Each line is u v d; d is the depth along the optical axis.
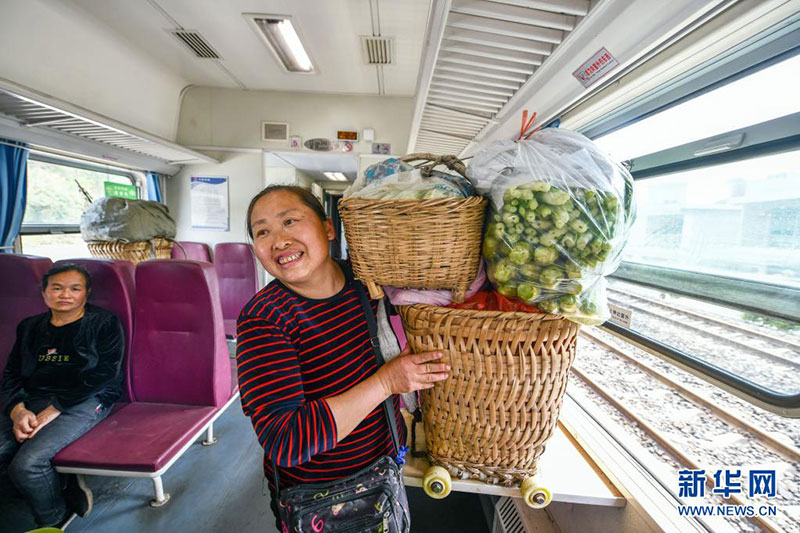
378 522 0.77
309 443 0.64
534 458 0.81
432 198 0.61
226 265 3.30
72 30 2.30
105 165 3.02
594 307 0.65
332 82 3.33
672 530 0.75
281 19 2.35
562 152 0.63
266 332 0.74
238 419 2.38
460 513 1.65
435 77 1.35
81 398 1.60
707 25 0.73
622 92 1.03
